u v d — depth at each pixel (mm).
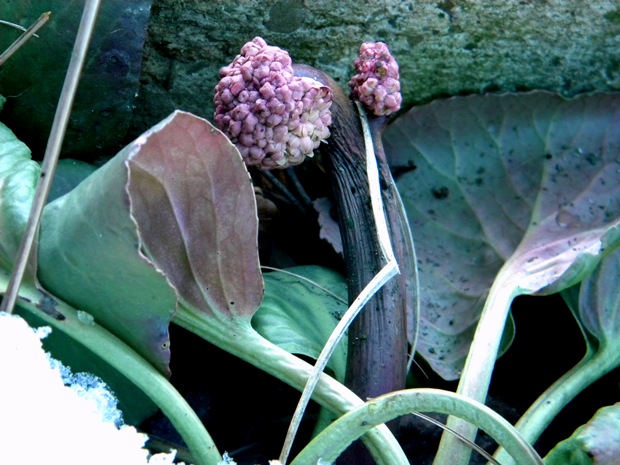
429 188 477
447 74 475
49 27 407
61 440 341
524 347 458
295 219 480
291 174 474
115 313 364
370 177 412
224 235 370
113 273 354
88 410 352
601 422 380
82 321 366
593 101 475
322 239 453
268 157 397
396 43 458
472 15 452
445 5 448
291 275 438
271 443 419
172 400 367
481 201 472
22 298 362
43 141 427
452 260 466
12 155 390
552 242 455
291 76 392
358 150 419
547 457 386
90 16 354
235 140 395
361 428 367
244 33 441
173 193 359
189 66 449
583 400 439
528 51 468
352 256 412
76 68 354
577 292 431
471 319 449
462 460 392
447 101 479
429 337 446
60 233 360
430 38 459
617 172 468
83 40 354
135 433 354
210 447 370
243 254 374
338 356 415
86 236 352
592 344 424
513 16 454
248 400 431
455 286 459
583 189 467
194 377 431
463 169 477
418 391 367
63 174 421
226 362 434
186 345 433
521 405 445
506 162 476
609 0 449
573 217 461
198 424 369
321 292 433
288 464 412
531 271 439
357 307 383
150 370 368
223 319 380
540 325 459
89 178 361
